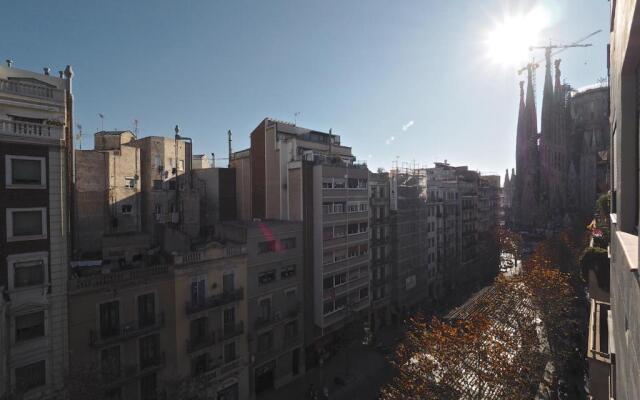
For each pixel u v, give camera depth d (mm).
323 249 37719
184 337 26766
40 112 22891
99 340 22781
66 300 21766
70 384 18797
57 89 23750
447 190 67750
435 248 63719
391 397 23891
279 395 32781
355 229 42219
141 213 40594
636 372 5824
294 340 35531
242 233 31656
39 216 20984
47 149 21297
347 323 41500
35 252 20719
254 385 31766
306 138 43906
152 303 25391
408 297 53812
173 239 32781
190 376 26156
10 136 19719
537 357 26625
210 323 28516
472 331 25797
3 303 19047
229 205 48250
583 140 105375
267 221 38062
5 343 19344
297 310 35500
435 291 63188
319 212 37562
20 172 20312
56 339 21344
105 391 21984
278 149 40219
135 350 24453
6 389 19062
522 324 30266
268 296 33219
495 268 80500
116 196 36938
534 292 32812
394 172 52812
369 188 44812
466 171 79688
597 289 23453
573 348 35562
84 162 34750
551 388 29031
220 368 28953
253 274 31906
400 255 51781
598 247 25484
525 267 48156
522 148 124188
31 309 20406
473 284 69375
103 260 30688
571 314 40562
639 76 7262
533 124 121062
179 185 43562
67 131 26297
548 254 57125
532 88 122625
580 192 104500
